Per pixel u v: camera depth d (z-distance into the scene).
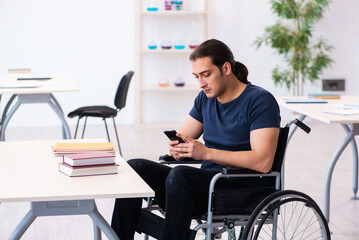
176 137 2.62
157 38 7.70
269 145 2.58
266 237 3.67
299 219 3.98
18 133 7.04
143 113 7.88
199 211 2.62
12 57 7.36
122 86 5.54
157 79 7.81
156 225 2.66
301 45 7.47
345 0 7.77
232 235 2.62
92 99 7.66
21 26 7.32
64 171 2.31
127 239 2.72
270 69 7.89
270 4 7.77
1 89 4.66
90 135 7.00
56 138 6.76
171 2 7.41
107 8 7.51
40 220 3.99
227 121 2.75
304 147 6.36
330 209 4.27
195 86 7.64
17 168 2.40
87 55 7.55
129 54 7.66
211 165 2.79
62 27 7.44
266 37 7.67
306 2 7.59
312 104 4.21
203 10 7.60
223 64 2.65
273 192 2.66
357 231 3.82
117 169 2.37
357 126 3.79
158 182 2.85
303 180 5.02
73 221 3.99
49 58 7.47
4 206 4.31
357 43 7.88
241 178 2.73
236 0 7.73
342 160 5.77
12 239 2.22
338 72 7.92
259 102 2.65
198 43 7.45
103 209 4.27
